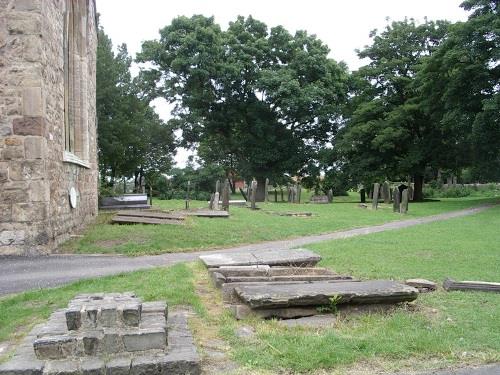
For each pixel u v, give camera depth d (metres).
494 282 7.49
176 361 4.01
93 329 4.17
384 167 41.31
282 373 4.17
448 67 31.72
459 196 48.22
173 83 41.94
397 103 43.12
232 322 5.47
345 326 5.36
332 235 15.27
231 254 9.20
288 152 43.38
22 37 10.61
